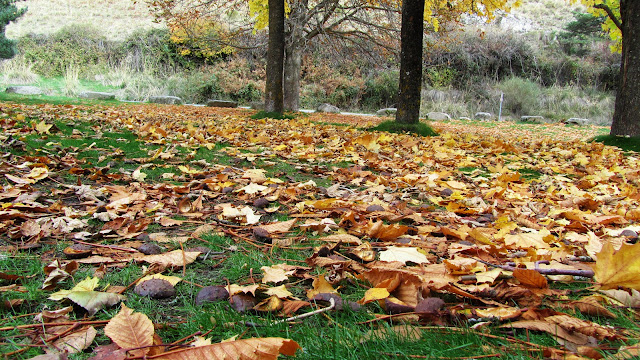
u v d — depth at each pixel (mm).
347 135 6820
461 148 6379
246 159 4230
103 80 19750
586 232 2359
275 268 1540
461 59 22812
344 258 1716
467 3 12547
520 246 1948
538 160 5500
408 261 1730
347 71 22188
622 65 7441
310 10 13227
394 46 14406
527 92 20281
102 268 1505
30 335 1077
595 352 1056
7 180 2617
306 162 4305
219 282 1491
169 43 21609
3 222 1888
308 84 21562
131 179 2961
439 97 20922
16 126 5016
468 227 2111
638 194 3326
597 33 25109
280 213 2410
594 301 1352
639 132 7250
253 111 13273
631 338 1133
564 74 23047
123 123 6457
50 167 3068
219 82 19984
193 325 1173
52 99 13250
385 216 2328
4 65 19031
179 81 20000
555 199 3191
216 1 14297
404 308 1241
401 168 4230
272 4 10078
